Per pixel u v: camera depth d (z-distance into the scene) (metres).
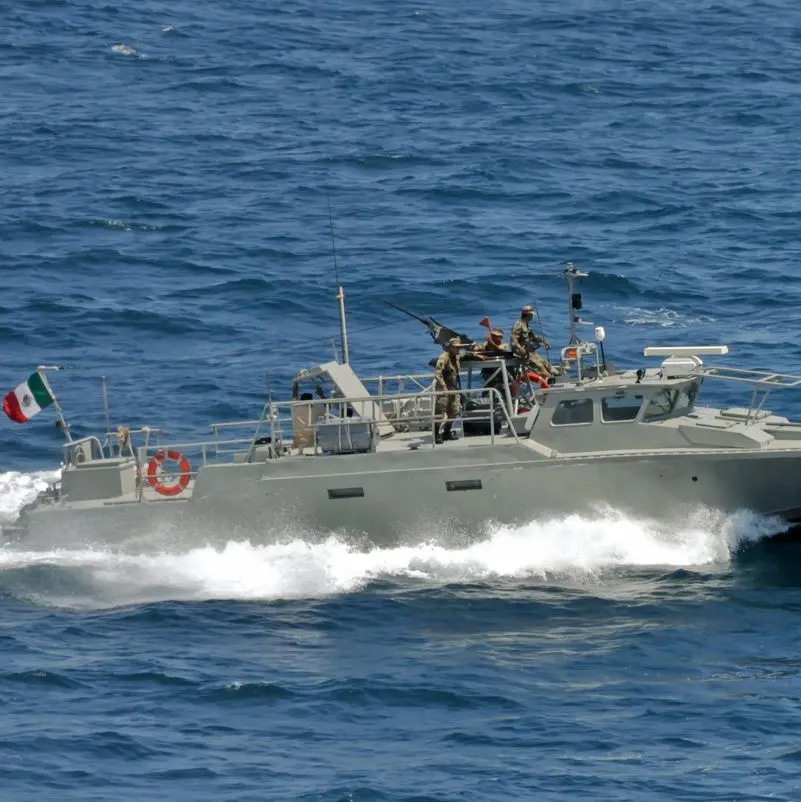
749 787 70.31
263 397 134.75
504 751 74.31
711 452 97.31
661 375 100.44
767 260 175.62
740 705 78.50
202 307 160.38
